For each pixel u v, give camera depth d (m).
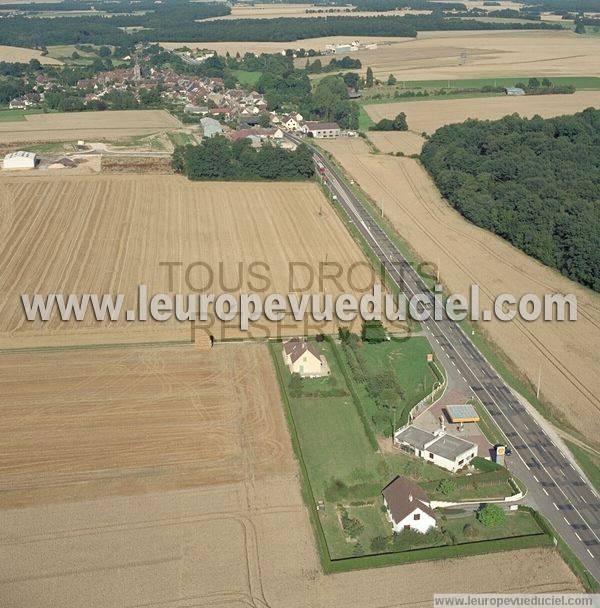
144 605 61.88
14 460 79.38
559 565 67.06
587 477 79.25
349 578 65.06
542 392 95.25
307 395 93.44
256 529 70.56
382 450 83.19
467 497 76.25
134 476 77.44
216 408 89.69
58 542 68.50
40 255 135.88
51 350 102.44
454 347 107.00
